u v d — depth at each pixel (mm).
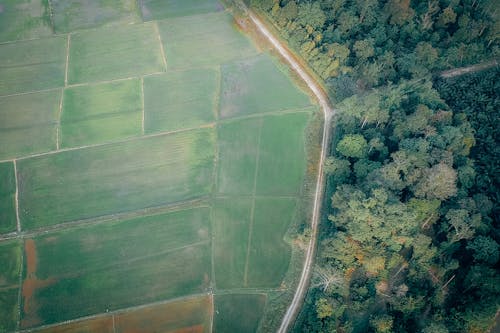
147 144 130375
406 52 139000
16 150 128625
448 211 101562
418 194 105375
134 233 114062
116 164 126312
